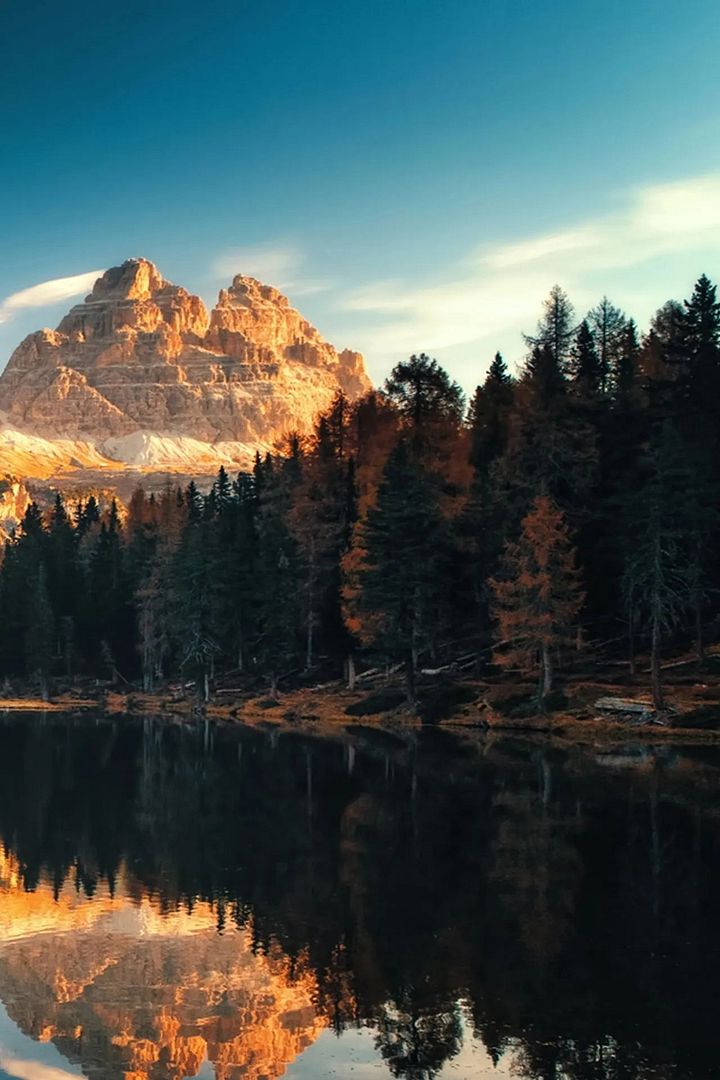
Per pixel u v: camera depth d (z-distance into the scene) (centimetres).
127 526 15212
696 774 4609
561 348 7662
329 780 4725
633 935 2294
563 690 6612
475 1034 1747
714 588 6919
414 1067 1628
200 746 6344
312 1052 1681
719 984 1973
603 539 7038
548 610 6406
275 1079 1579
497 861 3023
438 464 7981
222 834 3494
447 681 7594
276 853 3175
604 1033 1752
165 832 3541
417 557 7069
